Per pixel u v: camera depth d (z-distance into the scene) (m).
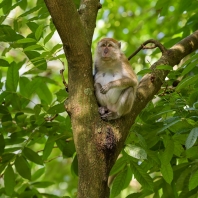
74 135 8.91
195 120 10.72
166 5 15.22
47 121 12.34
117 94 11.23
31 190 13.41
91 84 9.30
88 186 8.40
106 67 12.16
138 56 22.44
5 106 12.55
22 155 12.39
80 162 8.63
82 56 9.25
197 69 12.84
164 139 11.14
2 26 12.54
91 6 10.46
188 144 8.97
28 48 10.27
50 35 10.30
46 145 12.73
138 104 9.93
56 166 23.53
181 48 11.62
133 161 11.08
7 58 22.45
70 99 9.18
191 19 15.39
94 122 8.88
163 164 10.62
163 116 11.80
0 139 12.26
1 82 12.58
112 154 8.68
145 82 10.44
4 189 12.95
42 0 13.25
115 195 11.27
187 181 11.64
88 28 10.08
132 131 10.81
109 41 12.46
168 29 20.05
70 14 9.03
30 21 12.74
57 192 22.77
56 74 24.28
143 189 11.91
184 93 11.88
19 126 12.30
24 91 12.59
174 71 11.77
